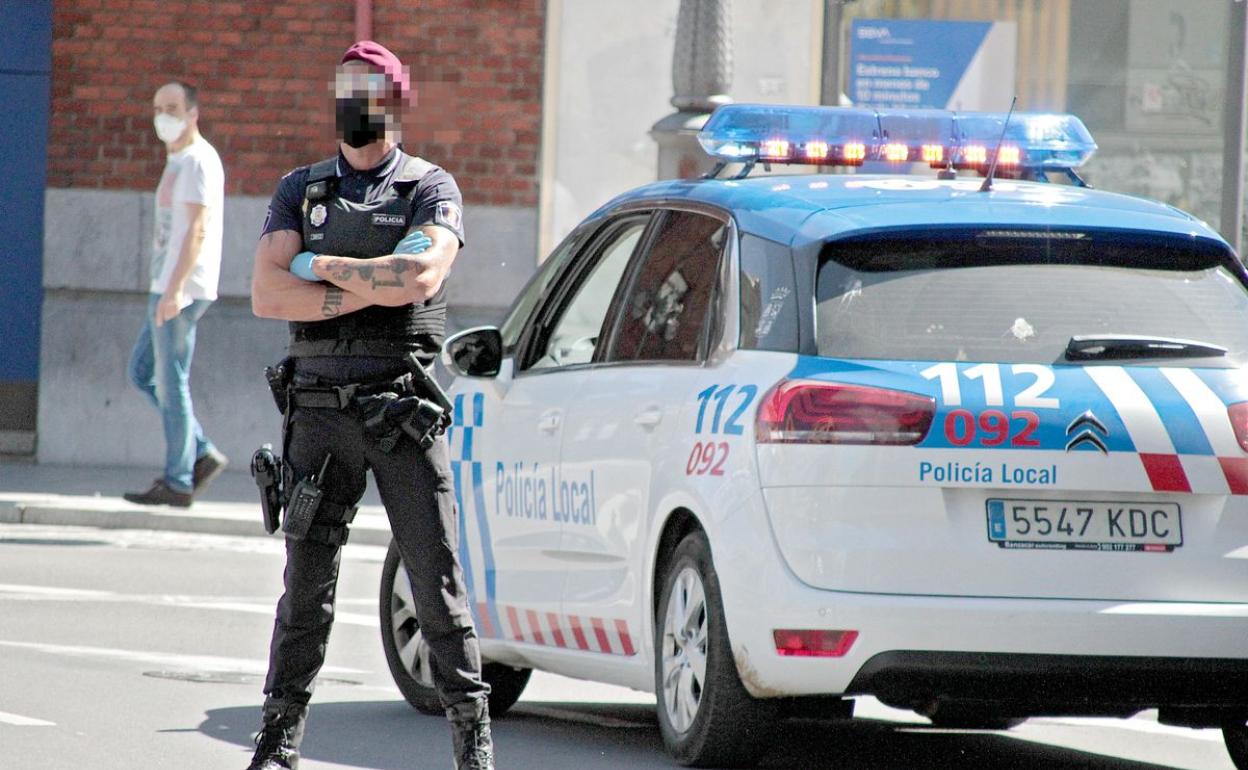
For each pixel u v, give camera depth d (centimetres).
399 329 1969
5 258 6084
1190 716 2252
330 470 1992
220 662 3092
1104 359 2139
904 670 2067
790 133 2566
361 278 1923
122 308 5944
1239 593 2100
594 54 5897
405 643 2739
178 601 3769
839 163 2583
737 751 2220
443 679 2009
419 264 1930
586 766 2341
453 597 2002
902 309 2158
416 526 1984
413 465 1975
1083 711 2162
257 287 1961
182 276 4762
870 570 2070
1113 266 2212
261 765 2011
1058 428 2086
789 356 2162
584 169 5919
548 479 2569
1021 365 2122
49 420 5956
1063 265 2203
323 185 1980
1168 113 5869
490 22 5891
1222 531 2105
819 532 2088
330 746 2458
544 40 5897
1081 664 2073
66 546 4575
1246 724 2355
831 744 2592
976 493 2084
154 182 5956
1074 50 5875
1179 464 2095
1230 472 2105
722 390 2231
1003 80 5875
